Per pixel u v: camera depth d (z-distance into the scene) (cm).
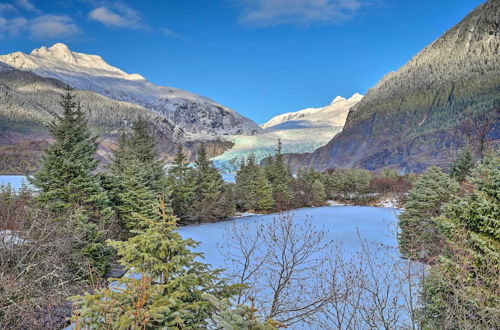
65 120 1420
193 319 383
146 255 395
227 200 3659
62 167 1343
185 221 3216
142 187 1855
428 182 1719
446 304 595
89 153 1464
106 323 333
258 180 4450
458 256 648
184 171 3278
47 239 895
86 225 1156
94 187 1382
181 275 431
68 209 1228
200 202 3384
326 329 688
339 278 828
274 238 893
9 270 720
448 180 1741
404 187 4366
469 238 721
